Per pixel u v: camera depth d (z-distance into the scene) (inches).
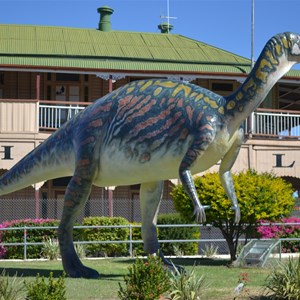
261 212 583.8
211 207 578.9
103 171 455.2
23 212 970.7
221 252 840.3
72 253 468.8
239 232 607.2
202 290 391.5
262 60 424.5
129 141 435.5
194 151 414.0
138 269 351.9
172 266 468.4
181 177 414.0
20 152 890.7
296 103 1224.8
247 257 575.2
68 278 455.2
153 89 442.0
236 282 453.7
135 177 446.0
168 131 425.1
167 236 751.1
